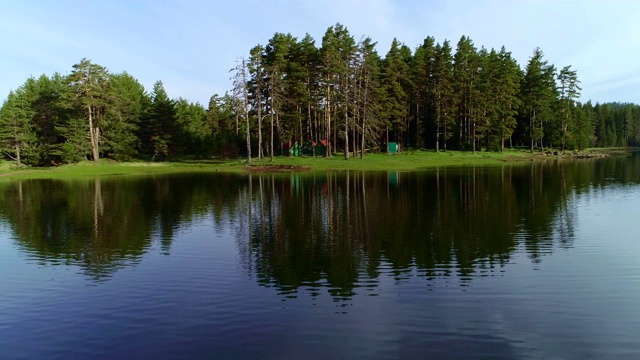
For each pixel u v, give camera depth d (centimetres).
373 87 6719
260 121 6800
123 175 5494
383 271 1427
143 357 915
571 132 9119
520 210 2516
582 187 3559
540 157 7744
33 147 7094
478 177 4441
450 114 7838
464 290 1247
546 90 8556
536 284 1288
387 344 945
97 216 2553
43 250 1772
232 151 7956
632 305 1134
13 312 1153
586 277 1344
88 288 1319
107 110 7125
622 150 12294
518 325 1029
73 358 920
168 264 1548
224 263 1546
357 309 1127
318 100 7106
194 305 1170
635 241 1767
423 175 4738
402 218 2322
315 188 3728
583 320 1053
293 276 1391
